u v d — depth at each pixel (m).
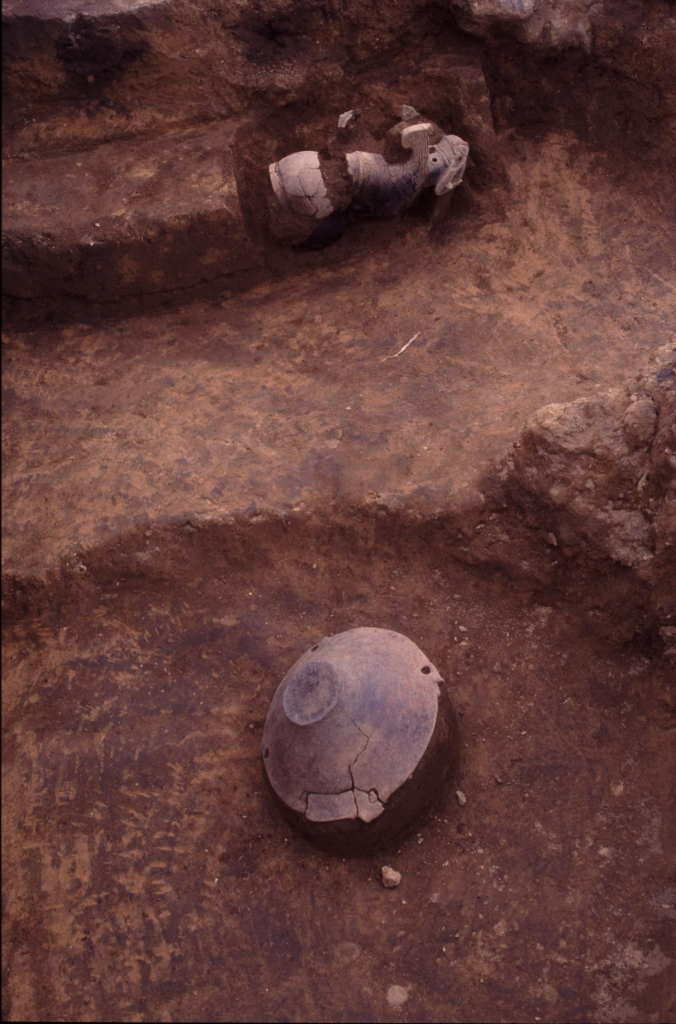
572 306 5.19
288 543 4.55
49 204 5.16
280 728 3.65
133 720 4.22
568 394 4.73
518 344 5.05
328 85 5.52
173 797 4.00
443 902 3.68
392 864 3.78
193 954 3.64
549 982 3.46
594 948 3.51
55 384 5.20
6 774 4.12
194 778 4.05
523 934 3.58
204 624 4.45
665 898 3.56
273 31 5.34
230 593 4.52
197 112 5.40
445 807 3.88
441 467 4.49
